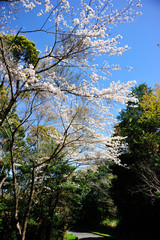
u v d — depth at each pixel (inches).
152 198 378.0
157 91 544.4
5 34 187.0
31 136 322.3
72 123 240.7
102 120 229.6
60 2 145.6
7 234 240.4
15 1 141.9
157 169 413.4
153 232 399.2
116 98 184.7
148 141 453.4
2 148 324.5
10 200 323.6
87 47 163.9
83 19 153.5
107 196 724.7
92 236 594.6
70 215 454.9
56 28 160.6
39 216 321.7
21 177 390.3
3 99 229.1
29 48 212.8
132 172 457.7
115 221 707.4
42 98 235.3
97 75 184.1
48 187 398.6
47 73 215.6
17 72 150.4
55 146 333.7
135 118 577.9
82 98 203.9
